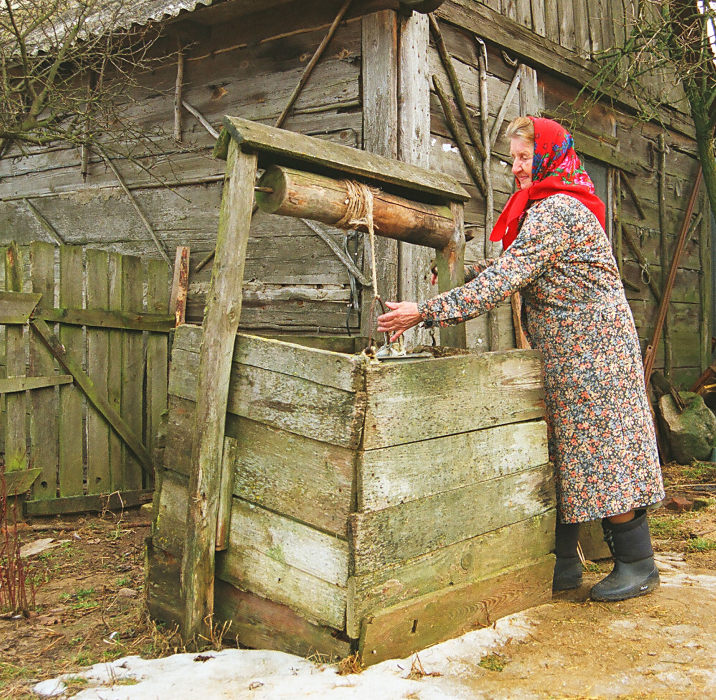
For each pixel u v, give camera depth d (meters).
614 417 2.63
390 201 2.96
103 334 4.92
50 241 7.07
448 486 2.34
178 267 5.88
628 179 8.27
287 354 2.31
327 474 2.16
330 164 2.70
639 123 7.82
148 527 4.56
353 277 5.01
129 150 6.45
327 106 5.19
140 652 2.53
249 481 2.45
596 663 2.18
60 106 5.58
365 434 2.08
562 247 2.60
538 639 2.37
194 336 2.68
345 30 5.11
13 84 6.54
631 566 2.76
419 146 4.97
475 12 5.72
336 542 2.13
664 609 2.62
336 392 2.13
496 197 6.03
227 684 2.11
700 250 9.84
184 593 2.52
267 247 5.51
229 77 5.80
